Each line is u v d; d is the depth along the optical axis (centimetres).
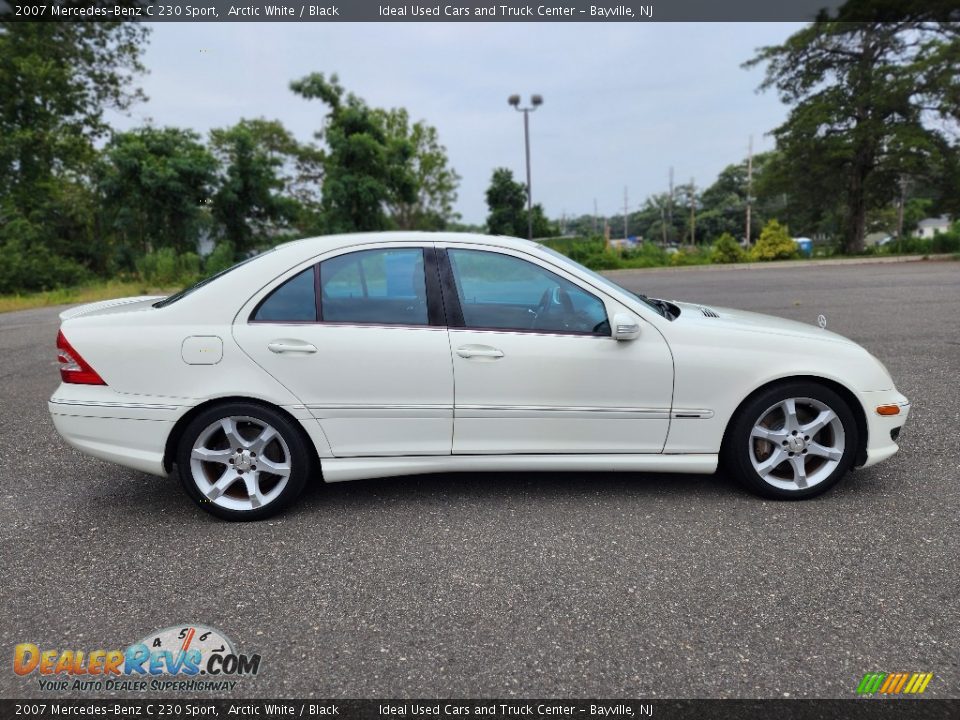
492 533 319
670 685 211
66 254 3028
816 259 2783
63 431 329
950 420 474
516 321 341
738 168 8294
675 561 287
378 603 260
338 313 333
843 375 338
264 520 338
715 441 343
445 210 5081
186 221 2888
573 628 241
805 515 329
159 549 308
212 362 323
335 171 3070
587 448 343
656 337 336
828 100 3053
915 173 2997
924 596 255
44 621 251
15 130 2836
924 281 1568
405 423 335
